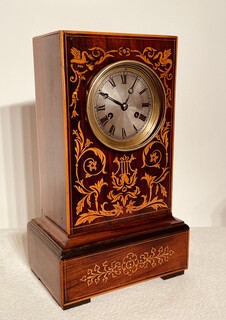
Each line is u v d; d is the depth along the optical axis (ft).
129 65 1.73
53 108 1.75
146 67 1.74
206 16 2.48
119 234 1.83
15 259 2.16
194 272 2.03
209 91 2.59
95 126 1.71
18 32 2.32
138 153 1.85
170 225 1.94
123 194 1.86
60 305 1.75
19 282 1.96
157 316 1.71
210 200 2.76
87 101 1.67
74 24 2.37
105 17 2.39
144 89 1.79
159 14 2.44
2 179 2.50
